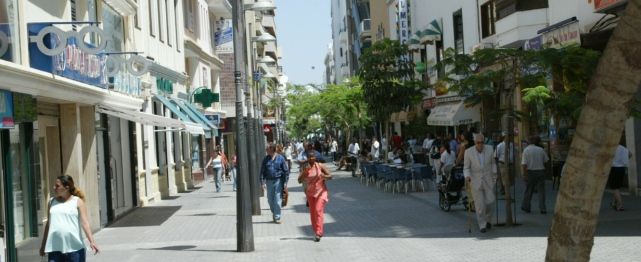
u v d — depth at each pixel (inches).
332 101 1942.7
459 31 1349.7
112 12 756.0
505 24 976.9
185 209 867.4
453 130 1470.2
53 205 347.3
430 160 1109.1
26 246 465.1
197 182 1409.9
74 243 343.3
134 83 800.3
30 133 484.7
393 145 1304.1
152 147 1003.3
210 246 546.3
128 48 825.5
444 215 671.8
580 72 538.9
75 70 544.1
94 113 655.1
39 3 511.2
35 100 482.3
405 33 1736.0
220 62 1665.8
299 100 2886.3
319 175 548.1
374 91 1163.3
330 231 604.7
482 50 557.9
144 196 935.7
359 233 581.9
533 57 538.9
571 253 153.7
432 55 1530.5
